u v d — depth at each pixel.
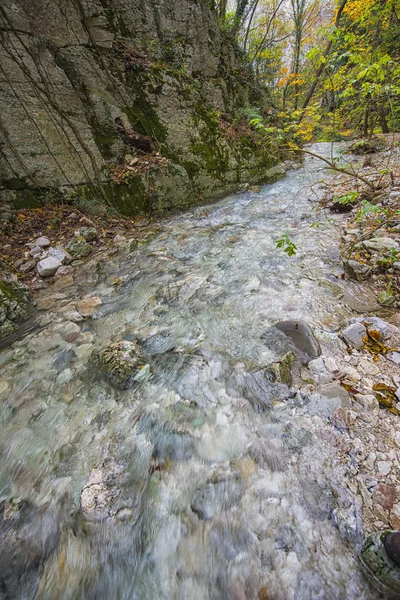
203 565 1.44
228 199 6.74
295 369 2.29
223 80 8.09
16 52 4.26
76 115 4.98
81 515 1.65
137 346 2.83
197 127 6.74
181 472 1.81
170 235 5.16
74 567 1.48
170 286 3.76
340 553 1.36
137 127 5.82
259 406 2.09
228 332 2.87
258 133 8.03
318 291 3.15
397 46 6.36
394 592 1.16
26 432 2.14
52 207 4.86
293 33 12.32
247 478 1.72
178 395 2.30
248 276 3.71
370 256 3.38
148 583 1.42
